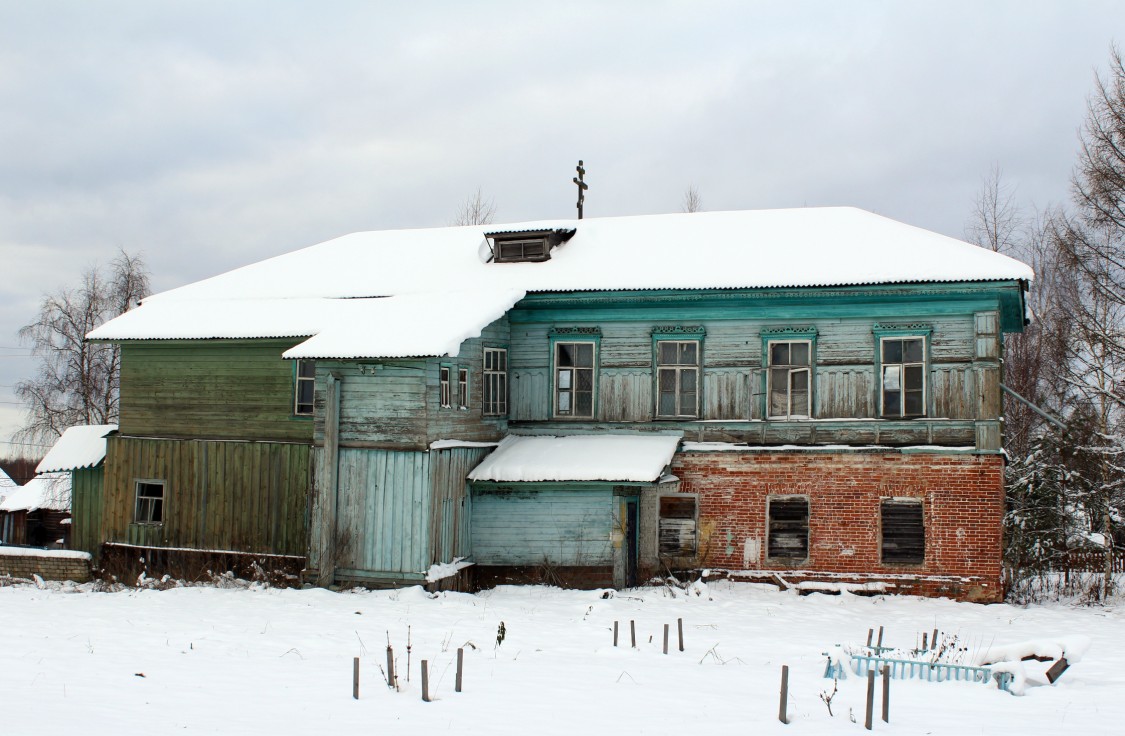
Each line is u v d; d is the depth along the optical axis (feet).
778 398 76.84
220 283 90.74
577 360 82.17
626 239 86.22
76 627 57.47
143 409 83.10
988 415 71.67
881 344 74.59
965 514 71.77
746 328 77.77
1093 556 86.02
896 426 73.72
